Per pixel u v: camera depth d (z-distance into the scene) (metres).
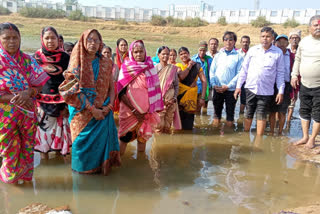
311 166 4.61
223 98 6.64
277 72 5.77
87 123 3.87
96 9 64.69
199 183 3.96
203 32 47.06
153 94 4.58
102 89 3.95
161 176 4.14
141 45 4.47
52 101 4.27
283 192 3.78
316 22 4.86
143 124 4.67
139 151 4.98
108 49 6.12
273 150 5.26
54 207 3.30
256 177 4.18
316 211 3.23
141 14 67.88
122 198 3.54
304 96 5.25
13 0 60.81
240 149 5.28
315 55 4.92
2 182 3.81
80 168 4.04
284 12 54.84
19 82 3.47
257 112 5.97
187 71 5.98
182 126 6.24
